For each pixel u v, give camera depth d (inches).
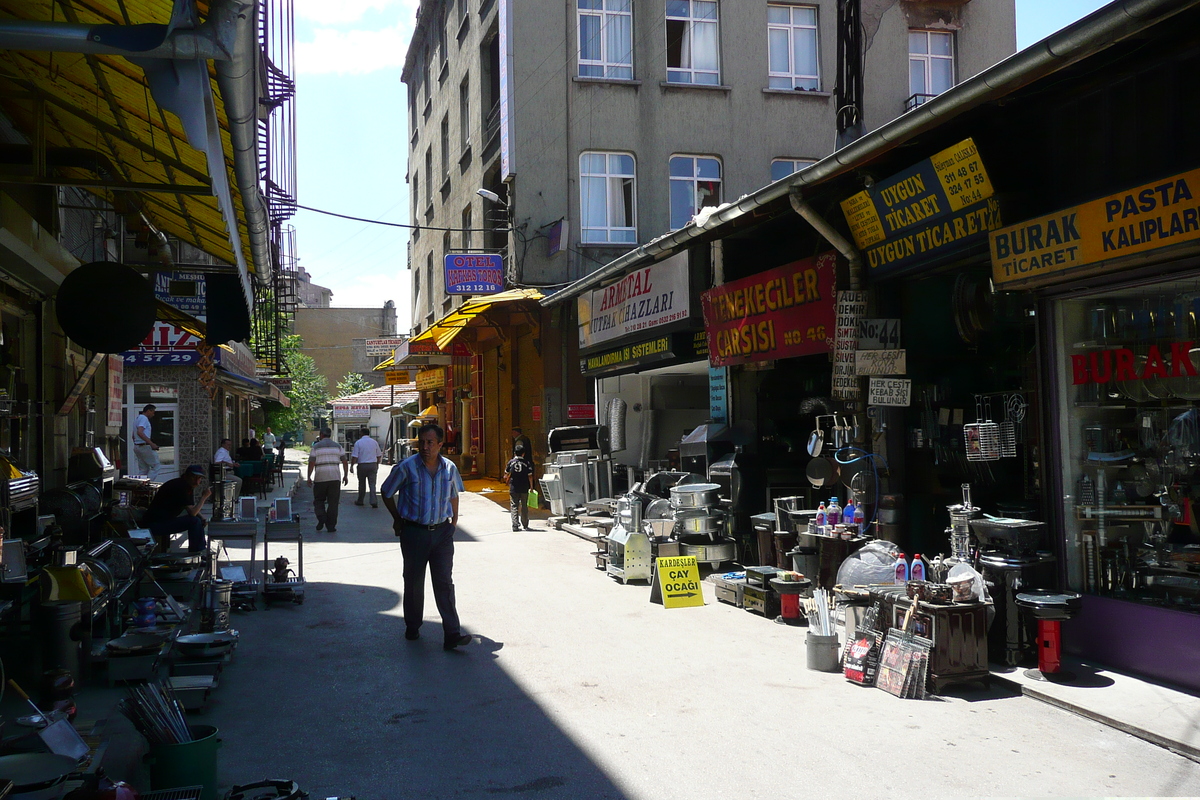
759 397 430.9
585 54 840.3
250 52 142.9
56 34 127.2
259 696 223.5
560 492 599.2
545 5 824.9
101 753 161.8
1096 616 240.2
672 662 254.5
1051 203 253.1
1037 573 246.4
